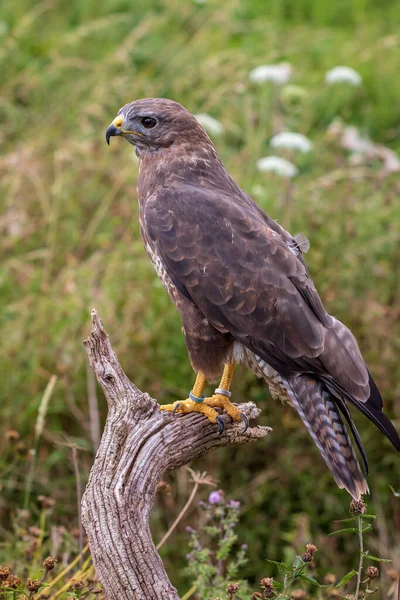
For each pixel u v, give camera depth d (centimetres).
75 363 1148
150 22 1689
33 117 1595
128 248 1213
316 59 1809
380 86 1728
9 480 1079
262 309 823
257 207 918
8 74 1702
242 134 1481
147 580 668
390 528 1087
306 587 912
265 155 1423
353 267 1180
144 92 1603
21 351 1155
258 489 1099
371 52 1797
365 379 774
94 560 677
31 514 1066
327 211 1224
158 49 1750
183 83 1603
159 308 1169
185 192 880
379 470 1120
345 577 686
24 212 1351
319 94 1598
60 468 1106
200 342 861
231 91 1551
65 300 1181
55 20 1894
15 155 1448
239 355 855
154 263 894
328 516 1089
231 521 880
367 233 1209
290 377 807
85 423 1116
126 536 676
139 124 916
